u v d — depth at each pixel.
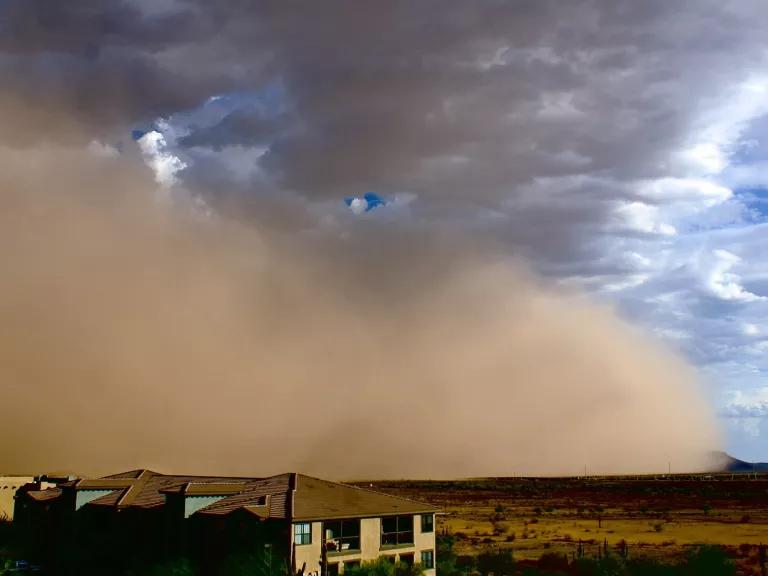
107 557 41.00
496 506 118.00
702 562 37.94
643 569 41.09
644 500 131.00
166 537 38.84
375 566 34.22
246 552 33.72
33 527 48.41
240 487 40.38
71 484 46.00
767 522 85.38
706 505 108.25
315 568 34.50
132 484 46.69
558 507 115.75
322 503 36.88
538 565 50.00
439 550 47.41
